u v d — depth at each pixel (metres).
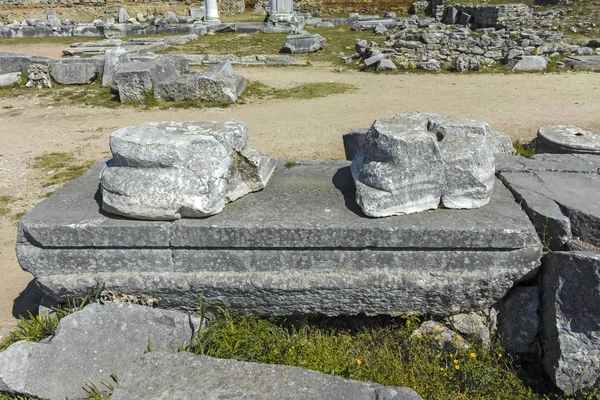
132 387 2.69
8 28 20.52
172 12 24.05
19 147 7.84
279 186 3.84
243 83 11.24
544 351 3.13
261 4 26.61
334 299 3.29
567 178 3.99
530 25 17.53
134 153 3.25
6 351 3.09
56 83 12.04
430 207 3.36
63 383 3.00
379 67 13.09
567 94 10.29
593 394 2.89
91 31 20.38
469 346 3.27
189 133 3.45
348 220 3.24
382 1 25.52
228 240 3.22
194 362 2.85
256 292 3.29
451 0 22.58
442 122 3.49
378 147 3.29
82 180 4.04
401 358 3.25
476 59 13.04
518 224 3.16
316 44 15.77
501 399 2.98
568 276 2.94
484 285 3.20
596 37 15.64
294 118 9.12
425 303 3.29
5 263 4.67
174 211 3.21
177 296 3.38
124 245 3.29
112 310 3.30
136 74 10.12
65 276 3.40
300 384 2.71
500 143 6.05
